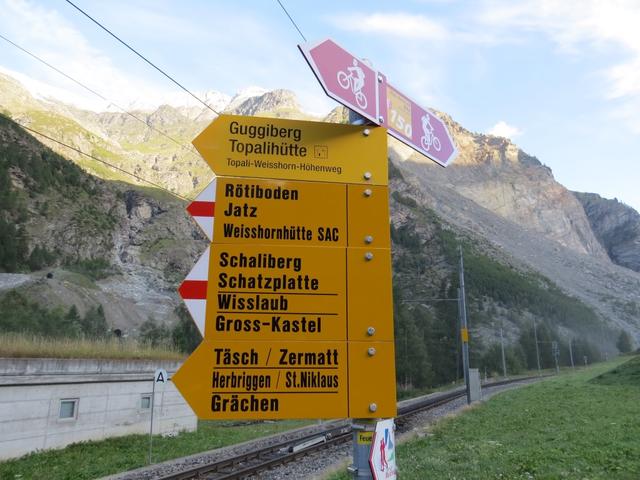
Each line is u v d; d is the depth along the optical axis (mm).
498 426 18594
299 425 29609
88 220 166875
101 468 15539
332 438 19906
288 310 4391
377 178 4770
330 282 4500
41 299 95875
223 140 4625
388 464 4371
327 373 4316
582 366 108500
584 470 9656
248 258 4441
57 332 77750
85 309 103562
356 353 4391
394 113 5121
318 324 4402
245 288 4379
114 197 198250
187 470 13141
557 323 158625
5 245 122688
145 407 23859
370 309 4488
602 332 176875
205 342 4223
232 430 27109
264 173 4617
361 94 4676
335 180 4703
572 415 19797
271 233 4516
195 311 4270
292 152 4691
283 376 4254
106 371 21781
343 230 4613
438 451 13680
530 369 101062
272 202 4570
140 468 15391
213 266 4383
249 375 4215
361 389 4328
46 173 170750
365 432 4328
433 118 5812
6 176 150500
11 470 15406
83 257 151500
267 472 13711
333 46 4438
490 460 11539
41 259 130625
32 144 180250
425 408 31500
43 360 18969
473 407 27375
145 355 25719
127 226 189250
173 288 163625
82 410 20547
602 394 28969
